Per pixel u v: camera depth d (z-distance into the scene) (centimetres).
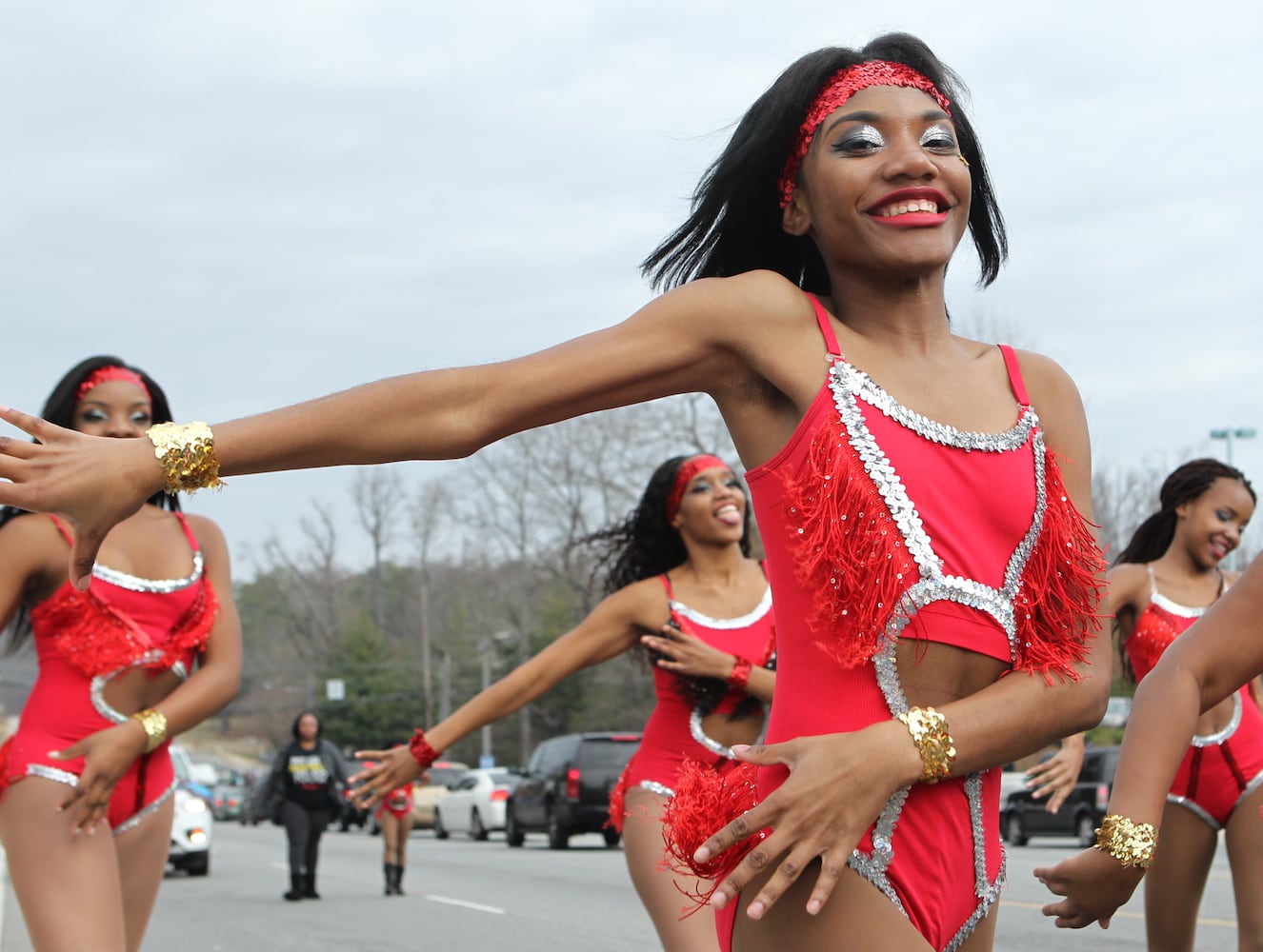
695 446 4656
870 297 292
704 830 288
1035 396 297
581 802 2422
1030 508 281
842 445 275
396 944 1100
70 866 435
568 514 4944
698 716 522
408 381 268
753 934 276
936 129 292
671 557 585
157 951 1073
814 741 263
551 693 5612
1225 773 516
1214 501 577
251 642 9038
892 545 272
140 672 462
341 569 8056
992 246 335
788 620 284
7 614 450
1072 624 282
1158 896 533
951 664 273
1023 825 1930
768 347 281
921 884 271
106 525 259
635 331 279
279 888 1703
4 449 256
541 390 273
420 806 3362
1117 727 3425
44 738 450
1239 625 299
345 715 7019
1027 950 863
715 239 322
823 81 299
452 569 7581
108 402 486
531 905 1397
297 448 263
